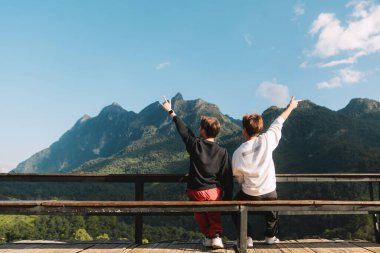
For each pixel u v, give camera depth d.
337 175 6.01
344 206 4.68
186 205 4.59
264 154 5.01
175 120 5.09
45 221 120.81
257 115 5.23
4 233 109.50
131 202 4.61
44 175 5.75
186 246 5.30
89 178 5.67
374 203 4.67
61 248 5.27
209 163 4.91
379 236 5.64
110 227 127.50
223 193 5.12
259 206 4.59
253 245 5.34
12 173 5.76
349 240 5.88
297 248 5.12
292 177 5.95
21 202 4.66
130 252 4.93
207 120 5.10
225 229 110.94
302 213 4.84
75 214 4.70
